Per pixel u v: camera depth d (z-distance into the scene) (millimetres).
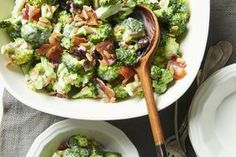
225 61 865
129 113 738
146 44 754
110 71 757
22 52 750
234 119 863
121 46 759
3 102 874
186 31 792
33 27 745
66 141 857
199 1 771
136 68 757
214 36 872
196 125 827
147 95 742
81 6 770
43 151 839
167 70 766
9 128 877
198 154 826
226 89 848
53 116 876
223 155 846
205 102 827
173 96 752
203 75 864
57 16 780
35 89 759
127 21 756
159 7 787
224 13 872
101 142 864
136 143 872
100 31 754
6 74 746
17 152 877
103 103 771
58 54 767
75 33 756
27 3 775
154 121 731
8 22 754
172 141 858
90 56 754
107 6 749
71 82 758
